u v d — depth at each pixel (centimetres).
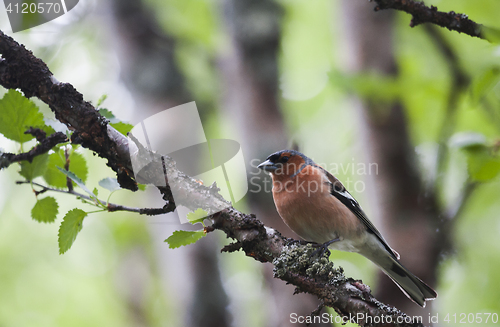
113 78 1388
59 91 518
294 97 1520
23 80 523
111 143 518
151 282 1664
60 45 1225
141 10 1157
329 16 1434
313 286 492
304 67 1541
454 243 1012
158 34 1152
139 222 1603
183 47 1244
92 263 1838
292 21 1437
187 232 494
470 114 952
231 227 520
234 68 1101
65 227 482
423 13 549
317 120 1512
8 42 524
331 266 501
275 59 1078
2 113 520
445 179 966
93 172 1566
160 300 1636
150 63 1114
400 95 835
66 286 1827
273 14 1102
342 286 488
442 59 930
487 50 625
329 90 1483
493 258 1468
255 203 979
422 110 1052
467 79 804
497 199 1309
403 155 1023
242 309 1315
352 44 1095
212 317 1020
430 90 821
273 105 1041
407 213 991
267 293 1009
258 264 1240
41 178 594
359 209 886
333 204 837
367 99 1038
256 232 518
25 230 1792
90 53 1369
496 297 1466
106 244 1783
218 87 1269
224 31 1170
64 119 524
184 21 1279
